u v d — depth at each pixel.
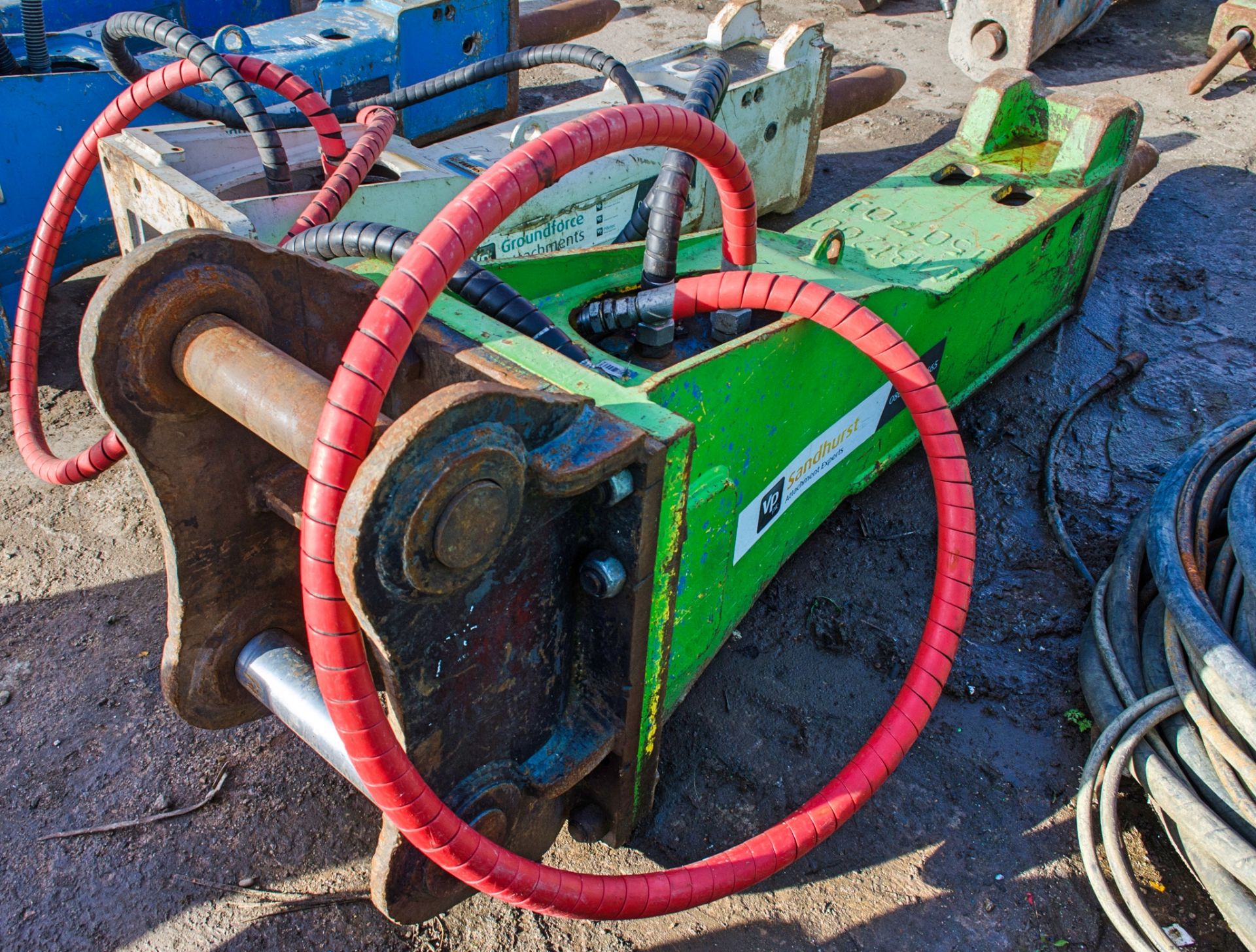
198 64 2.55
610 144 1.61
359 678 1.33
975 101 3.53
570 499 1.55
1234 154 5.27
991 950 2.07
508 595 1.52
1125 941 2.09
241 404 1.44
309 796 2.34
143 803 2.31
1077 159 3.39
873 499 3.27
